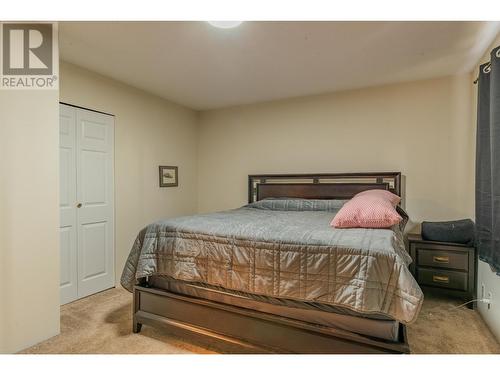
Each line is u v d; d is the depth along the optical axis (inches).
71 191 108.7
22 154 74.1
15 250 72.8
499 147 73.5
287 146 153.9
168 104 156.3
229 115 169.9
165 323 79.7
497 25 80.4
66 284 107.1
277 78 123.0
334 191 136.9
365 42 90.5
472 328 86.5
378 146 133.6
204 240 77.2
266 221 90.7
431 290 108.1
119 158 128.2
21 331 74.1
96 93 117.1
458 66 110.2
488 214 84.2
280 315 67.7
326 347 62.3
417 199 126.3
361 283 58.1
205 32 84.8
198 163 179.6
